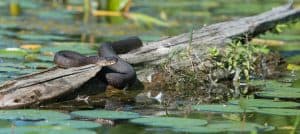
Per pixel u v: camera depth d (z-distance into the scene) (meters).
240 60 14.77
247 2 30.52
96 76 13.29
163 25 23.23
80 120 11.02
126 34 21.17
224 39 15.16
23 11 26.17
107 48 14.37
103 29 22.34
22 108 12.05
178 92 13.72
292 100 13.03
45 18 24.50
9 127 10.30
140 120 11.02
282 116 11.71
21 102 12.10
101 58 13.12
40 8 27.17
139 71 14.17
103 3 25.22
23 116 11.11
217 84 14.35
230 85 14.39
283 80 14.97
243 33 15.45
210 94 13.60
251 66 15.14
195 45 14.88
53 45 18.27
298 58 17.42
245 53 14.83
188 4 30.03
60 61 13.19
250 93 13.66
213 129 10.54
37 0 29.52
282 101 12.86
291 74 15.66
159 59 14.52
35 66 15.12
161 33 21.23
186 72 14.29
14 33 20.75
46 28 22.20
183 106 12.49
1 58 16.25
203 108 12.11
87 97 12.95
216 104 12.59
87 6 25.00
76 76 12.84
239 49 14.77
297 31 22.69
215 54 14.48
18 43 18.70
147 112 11.93
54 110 11.95
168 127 10.64
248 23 15.71
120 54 14.95
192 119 11.09
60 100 12.59
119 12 25.19
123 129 10.54
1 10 26.34
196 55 14.57
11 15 24.98
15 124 10.57
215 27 15.52
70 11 26.59
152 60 14.49
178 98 13.23
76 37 20.39
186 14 26.25
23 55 16.50
